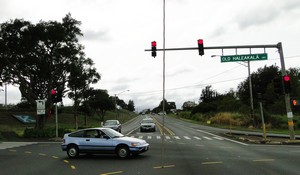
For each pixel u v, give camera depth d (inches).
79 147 675.4
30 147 943.7
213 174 461.7
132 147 650.2
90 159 652.7
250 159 622.2
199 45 908.6
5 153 780.6
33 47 1496.1
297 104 971.9
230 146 912.9
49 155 733.3
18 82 1589.6
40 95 1659.7
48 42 1526.8
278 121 2023.9
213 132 1691.7
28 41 1445.6
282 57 1008.2
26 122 2859.3
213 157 658.2
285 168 510.0
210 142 1070.4
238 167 523.2
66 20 1558.8
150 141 1115.3
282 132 1620.3
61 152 796.6
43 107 1249.4
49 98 1571.1
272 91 2824.8
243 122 2241.6
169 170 498.9
